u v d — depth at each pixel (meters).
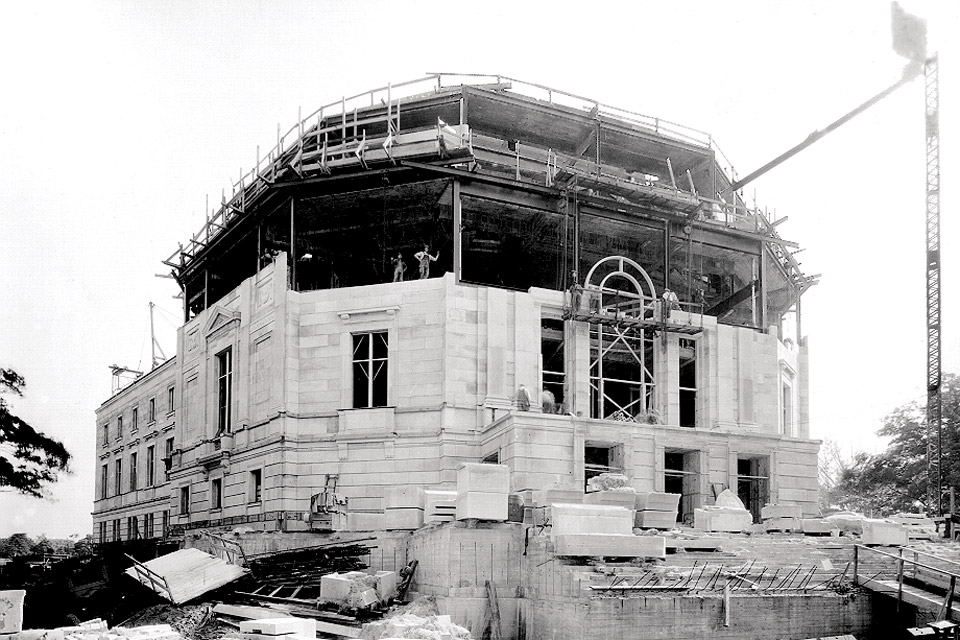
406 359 43.56
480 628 26.59
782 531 35.53
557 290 49.53
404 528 32.00
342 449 43.38
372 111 50.06
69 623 34.00
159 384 66.06
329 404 44.16
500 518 27.47
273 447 44.09
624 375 53.03
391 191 47.06
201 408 52.94
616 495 30.55
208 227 55.44
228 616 30.55
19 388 61.59
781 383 52.00
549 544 25.84
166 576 34.97
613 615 23.48
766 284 56.03
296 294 45.44
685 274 55.12
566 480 38.31
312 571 33.53
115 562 41.44
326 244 53.56
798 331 57.38
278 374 44.53
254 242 54.19
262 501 44.56
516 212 48.50
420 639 22.98
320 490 43.34
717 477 42.94
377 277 53.38
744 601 24.97
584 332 45.06
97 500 77.44
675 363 46.59
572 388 44.34
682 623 24.14
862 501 72.00
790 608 25.55
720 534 32.88
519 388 40.84
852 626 26.33
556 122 52.44
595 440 39.97
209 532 42.88
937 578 27.03
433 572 28.17
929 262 61.56
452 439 41.97
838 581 27.73
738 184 55.62
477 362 43.28
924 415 64.69
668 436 41.94
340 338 44.59
